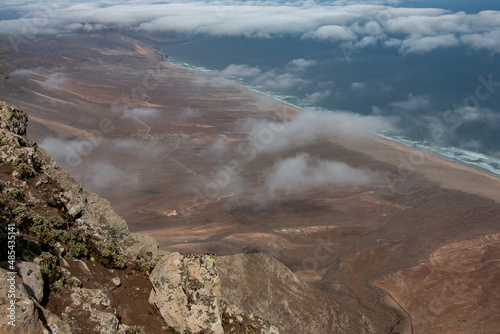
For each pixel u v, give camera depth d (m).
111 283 16.33
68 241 17.14
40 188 19.05
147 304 16.00
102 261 17.50
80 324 12.68
